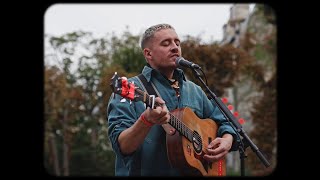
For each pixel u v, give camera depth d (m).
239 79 12.37
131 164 2.34
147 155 2.34
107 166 17.14
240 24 12.89
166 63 2.48
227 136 2.63
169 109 2.46
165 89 2.47
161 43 2.48
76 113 15.52
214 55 10.59
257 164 9.00
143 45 2.54
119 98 2.35
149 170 2.35
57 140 16.12
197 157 2.47
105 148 17.09
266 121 12.13
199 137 2.51
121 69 11.55
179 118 2.41
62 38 14.91
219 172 2.62
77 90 15.30
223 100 2.75
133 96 2.06
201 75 2.61
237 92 13.59
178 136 2.38
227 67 10.96
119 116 2.31
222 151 2.55
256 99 12.52
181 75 2.59
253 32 12.82
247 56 11.78
